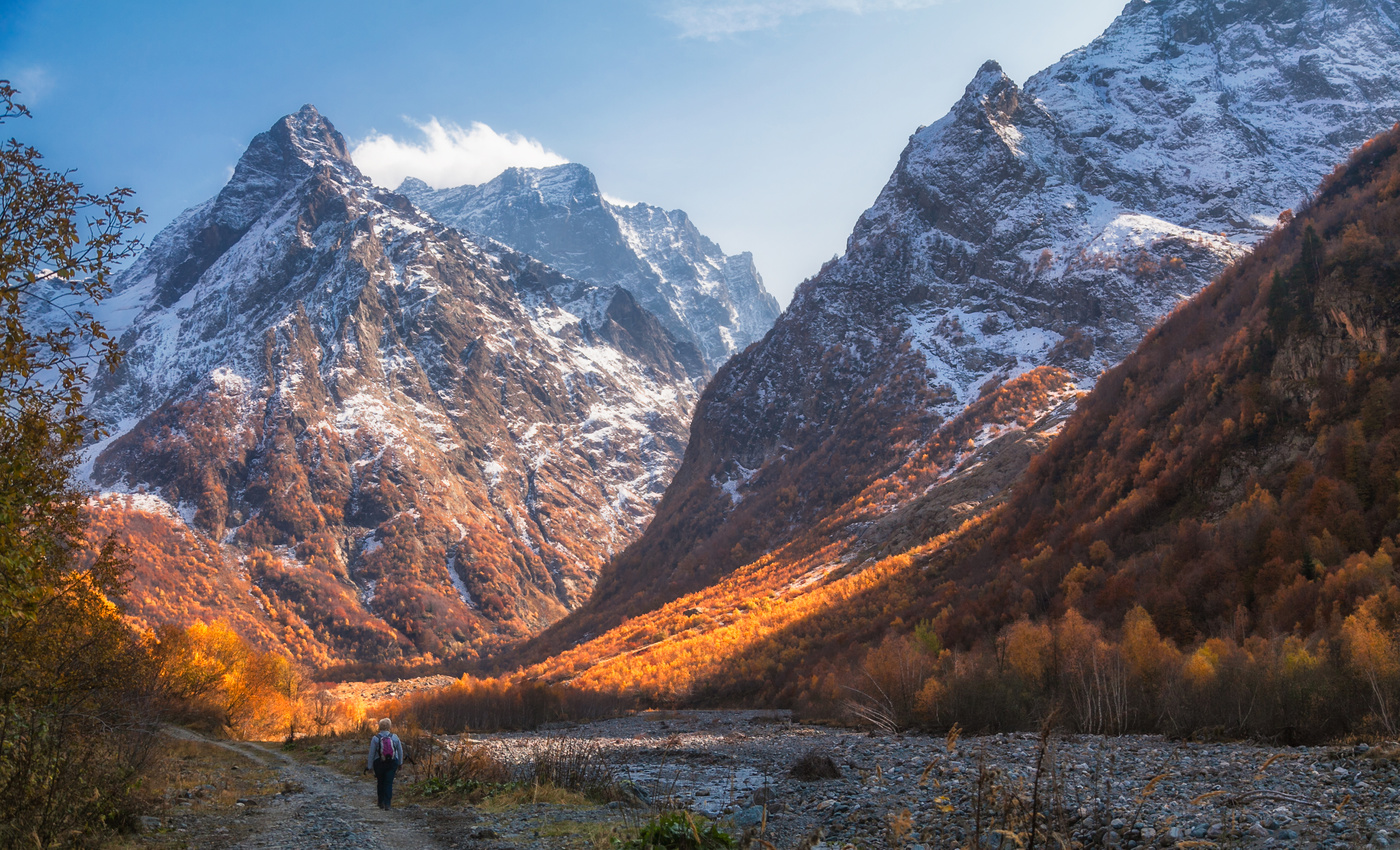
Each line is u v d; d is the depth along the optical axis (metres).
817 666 99.19
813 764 29.09
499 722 90.88
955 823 16.52
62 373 15.48
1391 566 51.41
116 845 16.42
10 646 17.06
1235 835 13.72
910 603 109.25
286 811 22.91
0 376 14.87
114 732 20.61
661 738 62.81
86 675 19.36
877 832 17.42
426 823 20.84
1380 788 15.88
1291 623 51.81
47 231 14.98
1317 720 27.53
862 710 59.97
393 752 23.58
